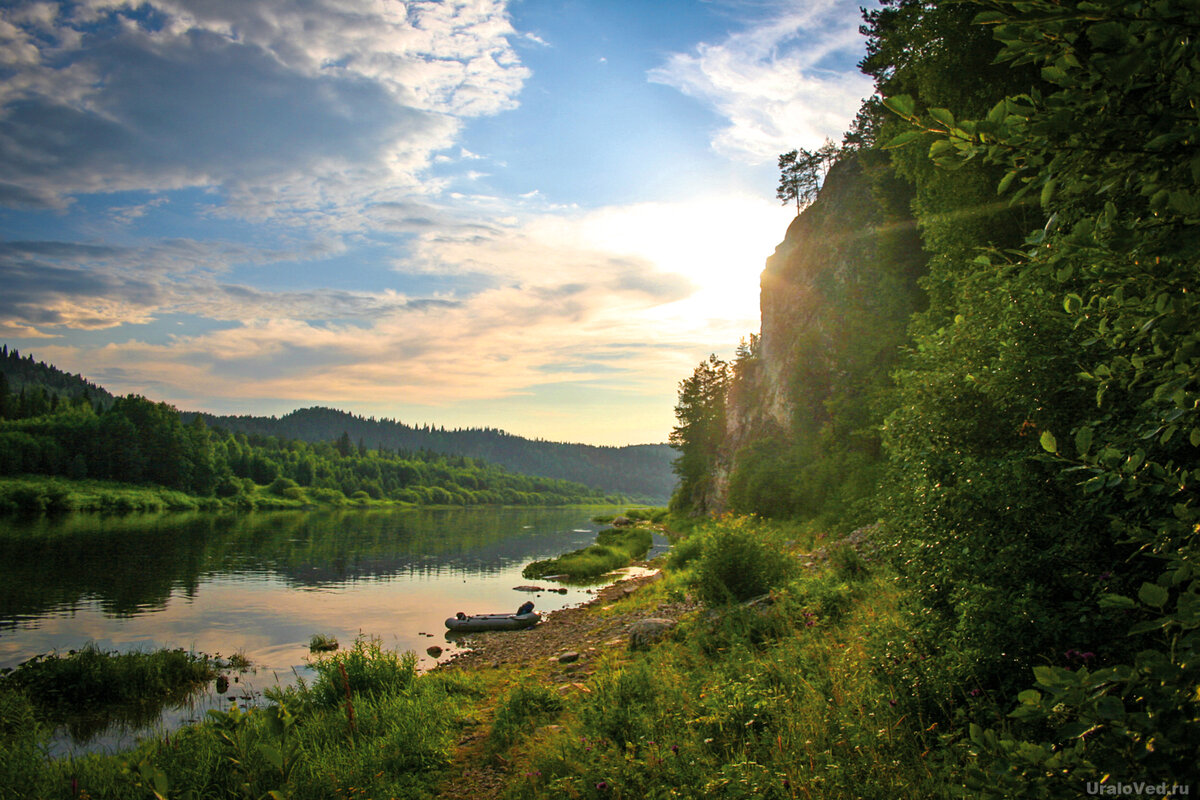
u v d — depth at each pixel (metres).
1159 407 2.49
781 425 45.66
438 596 27.42
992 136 1.99
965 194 14.22
